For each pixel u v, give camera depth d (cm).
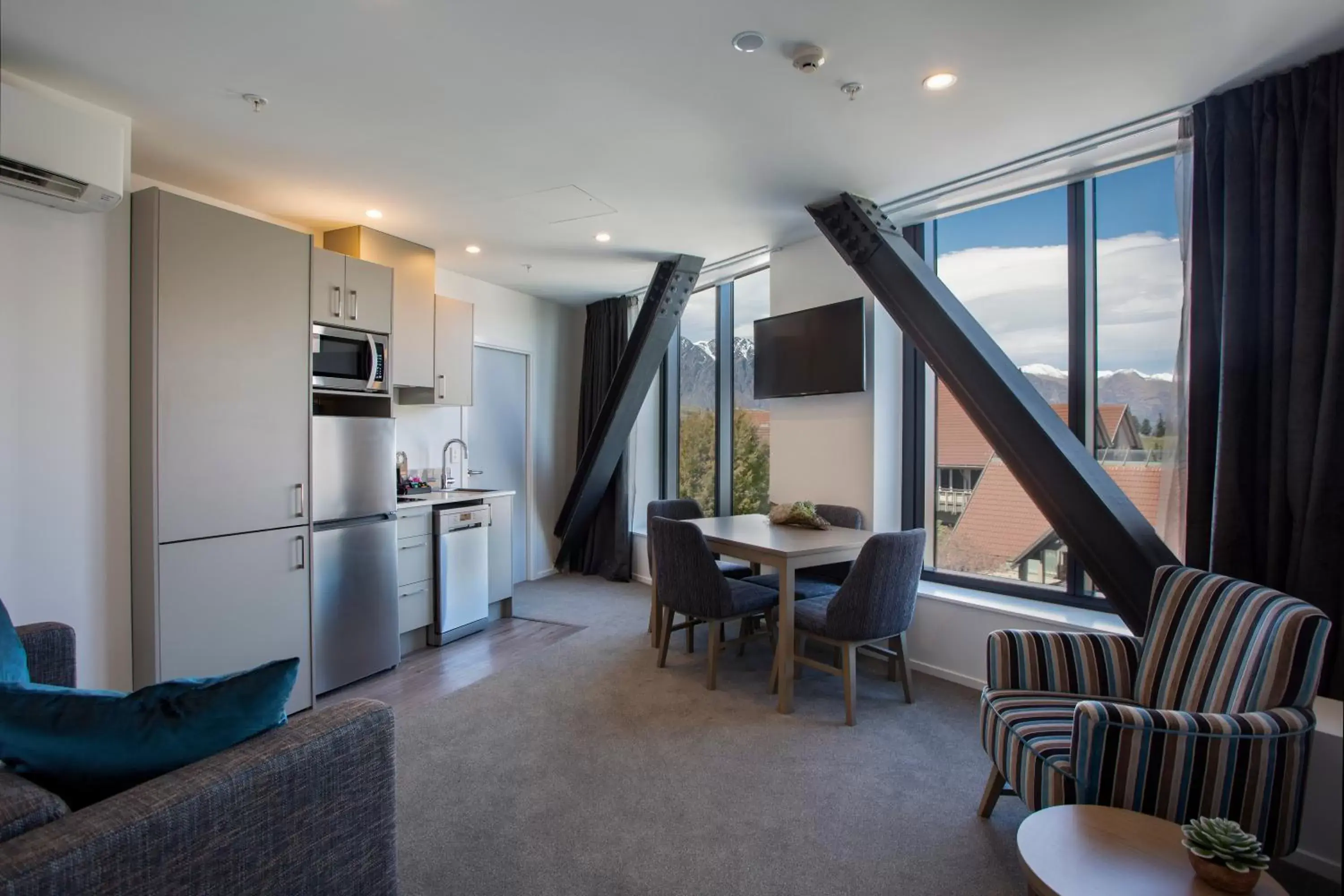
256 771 112
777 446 416
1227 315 213
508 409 544
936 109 236
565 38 193
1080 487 244
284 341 286
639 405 495
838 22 185
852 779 227
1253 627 166
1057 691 201
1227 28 185
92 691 117
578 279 502
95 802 112
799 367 393
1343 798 149
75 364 231
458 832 196
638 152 274
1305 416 196
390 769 137
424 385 411
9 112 196
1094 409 293
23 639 180
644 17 183
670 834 195
